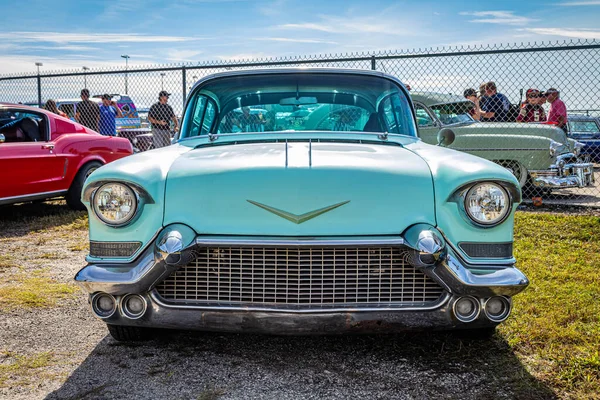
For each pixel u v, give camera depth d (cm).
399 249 245
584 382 248
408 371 264
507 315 250
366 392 244
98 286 246
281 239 240
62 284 419
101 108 998
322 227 242
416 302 246
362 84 365
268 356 283
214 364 274
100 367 271
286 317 241
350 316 241
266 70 370
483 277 242
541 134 777
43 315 347
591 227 590
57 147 690
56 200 861
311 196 245
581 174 775
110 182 251
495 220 247
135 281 245
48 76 1027
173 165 270
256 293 245
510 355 279
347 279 244
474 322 249
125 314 252
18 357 283
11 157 632
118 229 251
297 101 357
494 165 257
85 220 688
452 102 800
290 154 279
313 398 239
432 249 236
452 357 279
